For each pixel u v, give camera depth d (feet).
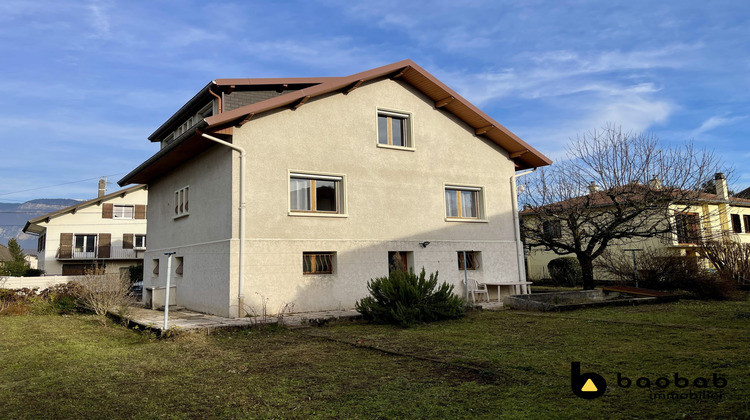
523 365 21.50
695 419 13.82
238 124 42.55
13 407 18.02
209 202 46.47
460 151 56.39
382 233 49.55
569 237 67.10
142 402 18.21
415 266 51.11
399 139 53.26
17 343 32.50
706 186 62.44
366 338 31.09
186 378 21.81
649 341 26.02
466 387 18.49
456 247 54.24
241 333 34.63
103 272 48.62
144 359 26.30
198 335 32.94
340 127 48.44
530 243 68.74
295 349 28.22
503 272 57.36
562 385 18.12
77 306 53.83
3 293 55.26
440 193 54.13
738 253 59.06
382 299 39.29
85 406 17.94
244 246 41.81
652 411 14.73
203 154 48.62
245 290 41.45
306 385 19.79
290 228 44.37
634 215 58.39
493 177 58.65
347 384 19.70
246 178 42.73
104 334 35.91
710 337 26.32
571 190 65.26
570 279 82.48
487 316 40.65
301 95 44.86
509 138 57.47
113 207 140.36
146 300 58.23
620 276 59.06
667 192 58.44
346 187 48.01
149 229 63.93
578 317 37.50
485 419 14.83
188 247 50.42
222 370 23.20
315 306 44.68
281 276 43.29
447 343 28.25
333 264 46.70
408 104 53.31
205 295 45.52
